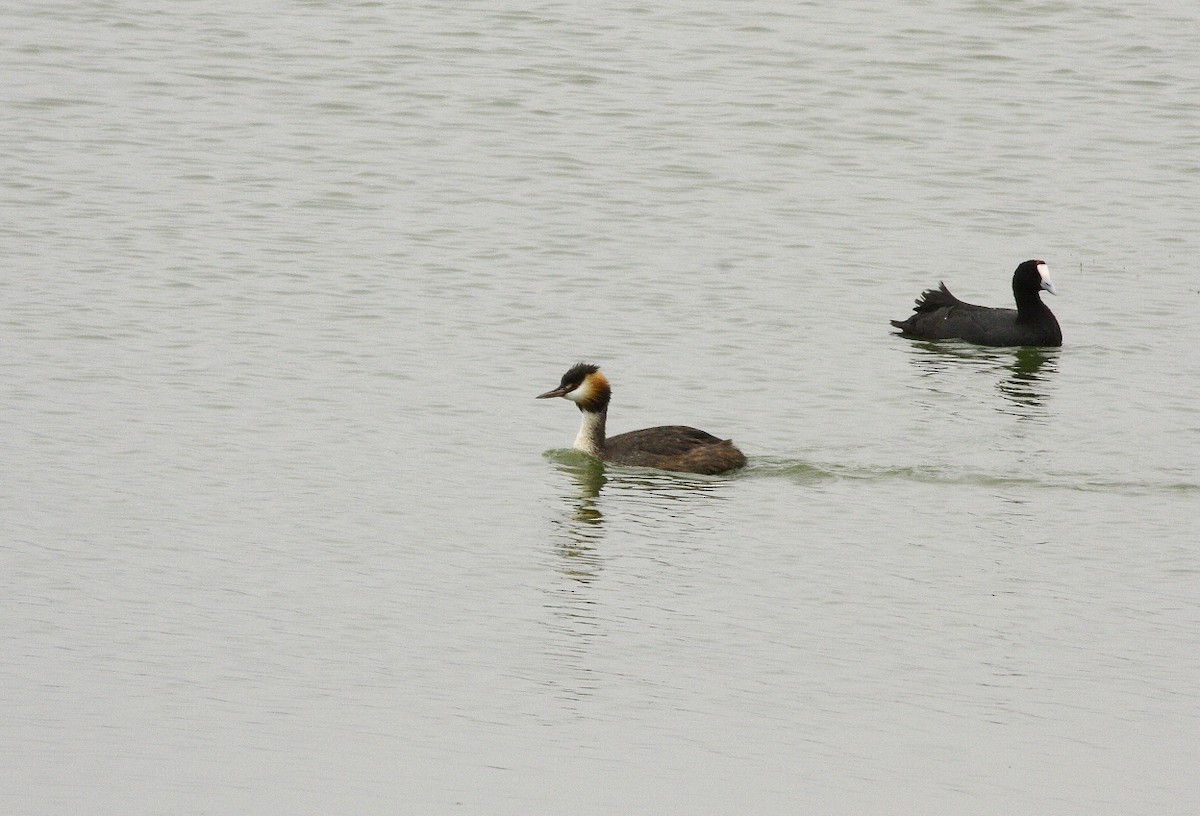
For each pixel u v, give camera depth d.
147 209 31.66
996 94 39.47
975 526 19.78
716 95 38.94
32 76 38.59
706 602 17.41
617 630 16.64
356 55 40.62
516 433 22.69
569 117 37.44
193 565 17.91
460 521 19.58
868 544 19.17
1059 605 17.48
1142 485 21.28
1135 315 29.03
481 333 26.47
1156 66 41.06
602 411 22.11
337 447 21.78
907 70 40.62
